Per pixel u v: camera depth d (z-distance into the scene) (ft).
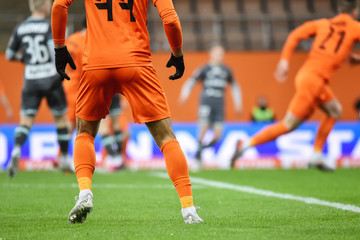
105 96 45.60
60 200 64.85
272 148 148.15
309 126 149.69
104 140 118.73
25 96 92.79
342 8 96.58
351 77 169.68
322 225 45.78
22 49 93.04
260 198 67.62
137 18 44.93
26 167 139.23
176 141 46.01
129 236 39.65
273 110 170.81
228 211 55.57
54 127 141.38
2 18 183.73
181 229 42.57
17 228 43.88
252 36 196.24
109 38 44.29
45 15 94.84
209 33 197.67
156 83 45.24
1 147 139.74
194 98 167.94
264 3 207.82
